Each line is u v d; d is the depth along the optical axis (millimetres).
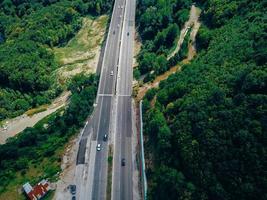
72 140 171375
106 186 150750
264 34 151500
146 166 150250
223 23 197875
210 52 174875
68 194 149375
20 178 158375
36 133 177625
